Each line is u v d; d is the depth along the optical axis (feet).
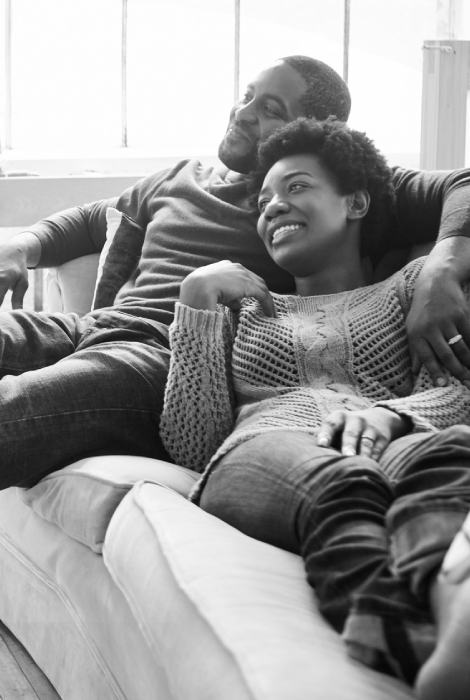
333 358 4.69
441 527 2.49
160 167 10.71
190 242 6.11
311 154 5.27
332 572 2.73
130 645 3.55
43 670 4.81
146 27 10.84
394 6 10.31
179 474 4.40
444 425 4.26
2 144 10.86
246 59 10.77
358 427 3.67
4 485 4.69
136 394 4.98
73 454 4.83
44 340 5.59
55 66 10.89
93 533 4.07
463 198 5.25
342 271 5.34
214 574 2.98
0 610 5.58
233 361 4.93
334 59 10.54
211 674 2.57
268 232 5.27
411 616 2.40
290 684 2.34
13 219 9.29
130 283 6.75
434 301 4.72
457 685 2.16
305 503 3.16
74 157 10.69
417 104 10.37
